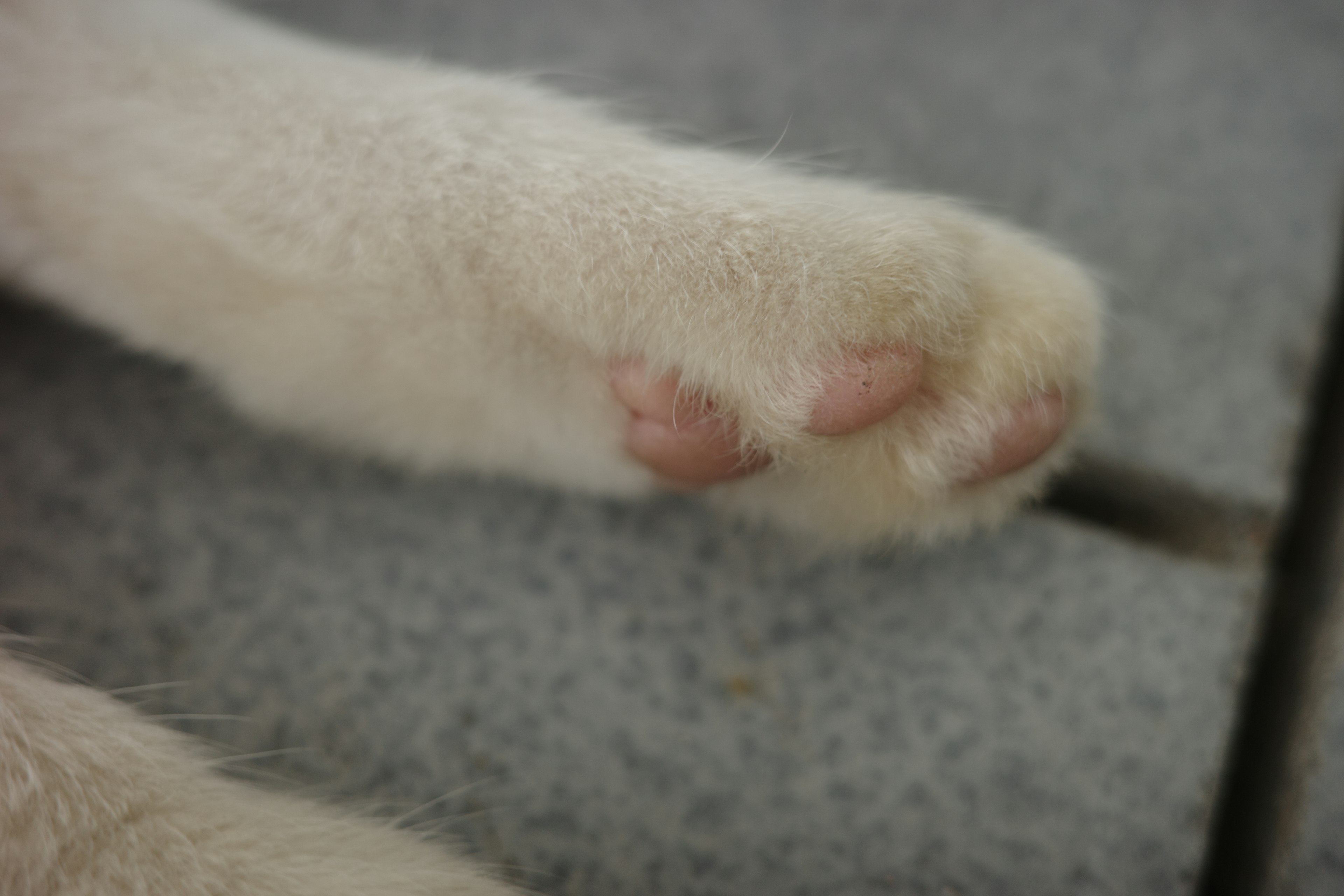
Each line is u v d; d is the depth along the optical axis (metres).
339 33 0.38
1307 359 0.35
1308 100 0.37
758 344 0.30
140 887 0.30
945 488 0.31
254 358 0.32
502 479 0.34
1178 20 0.38
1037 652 0.33
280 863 0.30
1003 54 0.38
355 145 0.32
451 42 0.38
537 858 0.32
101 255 0.33
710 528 0.34
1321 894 0.32
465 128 0.32
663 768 0.33
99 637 0.33
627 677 0.33
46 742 0.31
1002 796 0.32
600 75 0.37
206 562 0.33
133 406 0.34
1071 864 0.32
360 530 0.34
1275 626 0.34
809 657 0.33
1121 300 0.35
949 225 0.31
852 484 0.31
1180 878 0.32
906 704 0.33
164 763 0.31
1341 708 0.32
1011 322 0.31
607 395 0.31
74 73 0.33
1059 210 0.36
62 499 0.34
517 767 0.32
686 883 0.32
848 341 0.30
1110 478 0.34
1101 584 0.33
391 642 0.33
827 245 0.31
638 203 0.31
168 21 0.33
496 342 0.32
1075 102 0.37
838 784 0.32
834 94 0.37
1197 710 0.33
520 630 0.33
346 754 0.32
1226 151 0.37
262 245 0.32
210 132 0.32
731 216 0.31
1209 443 0.34
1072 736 0.33
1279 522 0.34
